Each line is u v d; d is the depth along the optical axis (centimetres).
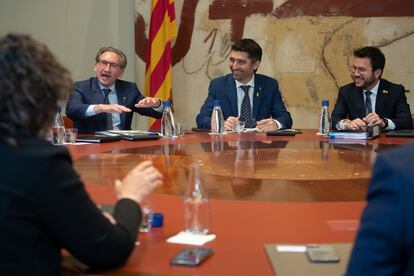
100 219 98
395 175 73
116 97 374
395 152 77
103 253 96
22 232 92
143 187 116
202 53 478
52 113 101
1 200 92
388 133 328
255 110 386
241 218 132
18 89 95
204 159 229
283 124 379
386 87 389
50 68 99
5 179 93
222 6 471
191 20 477
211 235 118
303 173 194
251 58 379
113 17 493
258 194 159
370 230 74
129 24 492
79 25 499
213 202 148
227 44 473
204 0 473
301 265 98
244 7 468
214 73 479
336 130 341
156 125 451
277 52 468
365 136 312
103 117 361
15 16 509
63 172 96
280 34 466
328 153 248
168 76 458
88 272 98
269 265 99
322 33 461
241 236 117
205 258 103
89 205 98
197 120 387
